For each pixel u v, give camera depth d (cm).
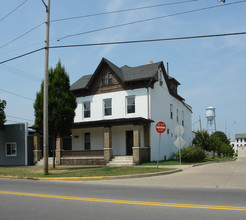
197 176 1422
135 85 2427
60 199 814
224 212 634
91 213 634
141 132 2384
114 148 2489
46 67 1652
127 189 1038
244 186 1106
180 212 636
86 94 2675
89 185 1176
